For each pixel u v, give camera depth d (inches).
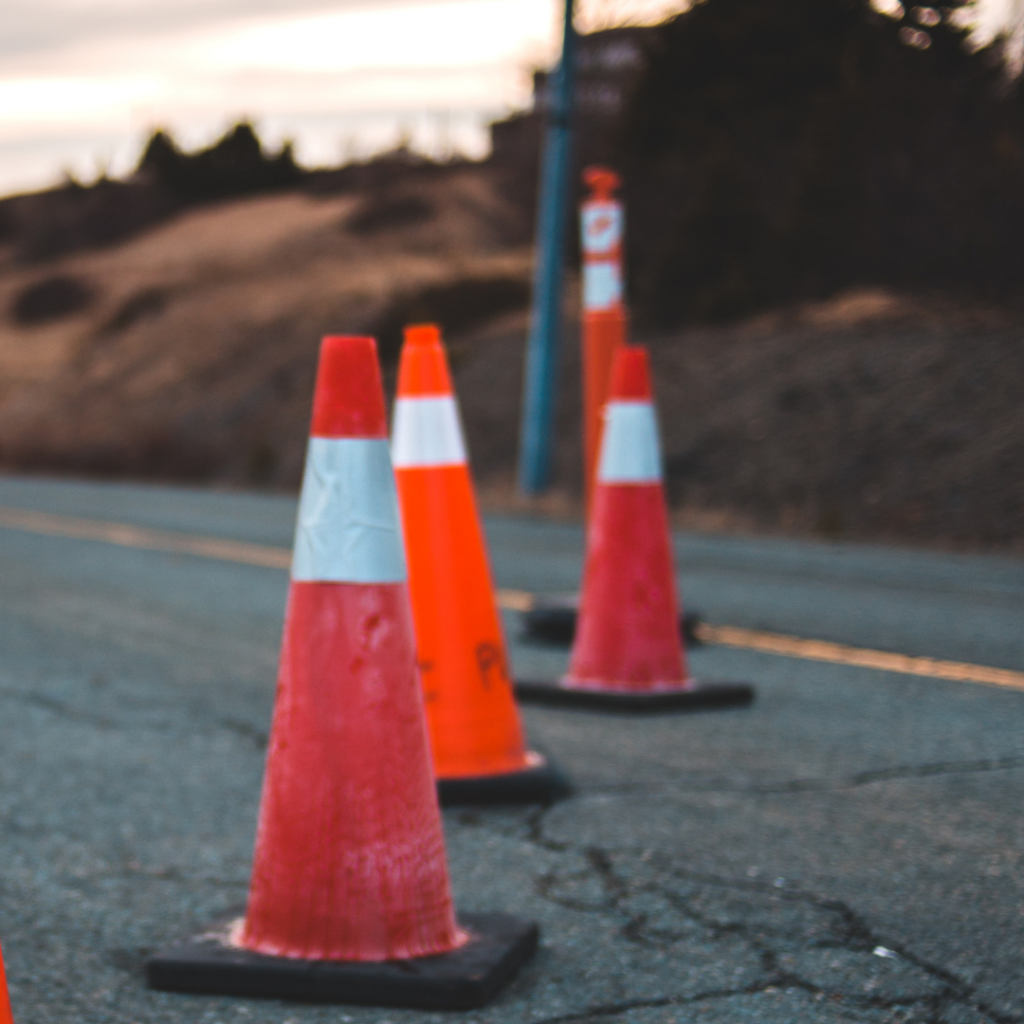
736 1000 118.4
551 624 304.0
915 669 265.7
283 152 2955.2
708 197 834.2
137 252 2500.0
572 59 627.5
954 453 531.8
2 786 192.1
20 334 2160.4
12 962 129.7
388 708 124.7
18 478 1031.6
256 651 296.4
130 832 170.6
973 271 724.0
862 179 774.5
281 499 744.3
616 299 276.1
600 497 239.0
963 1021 113.7
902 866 152.9
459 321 1018.1
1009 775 190.4
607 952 129.7
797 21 935.7
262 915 125.5
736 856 157.1
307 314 1317.7
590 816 173.5
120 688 258.7
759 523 530.6
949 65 818.2
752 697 240.7
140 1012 118.3
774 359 690.2
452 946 125.5
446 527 183.3
